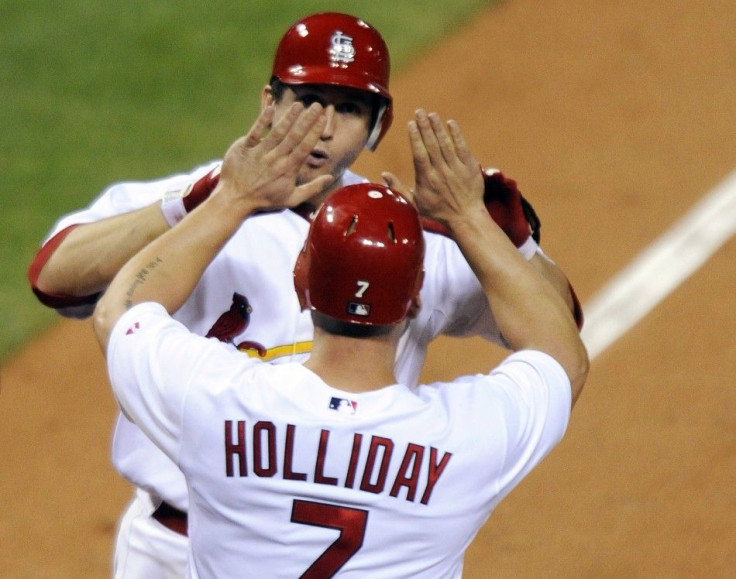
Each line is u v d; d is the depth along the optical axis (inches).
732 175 1494.8
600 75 1750.7
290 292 608.1
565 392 536.1
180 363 510.0
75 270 606.5
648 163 1530.5
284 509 497.0
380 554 504.1
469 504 508.7
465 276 634.2
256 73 1739.7
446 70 1769.2
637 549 936.3
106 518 999.0
